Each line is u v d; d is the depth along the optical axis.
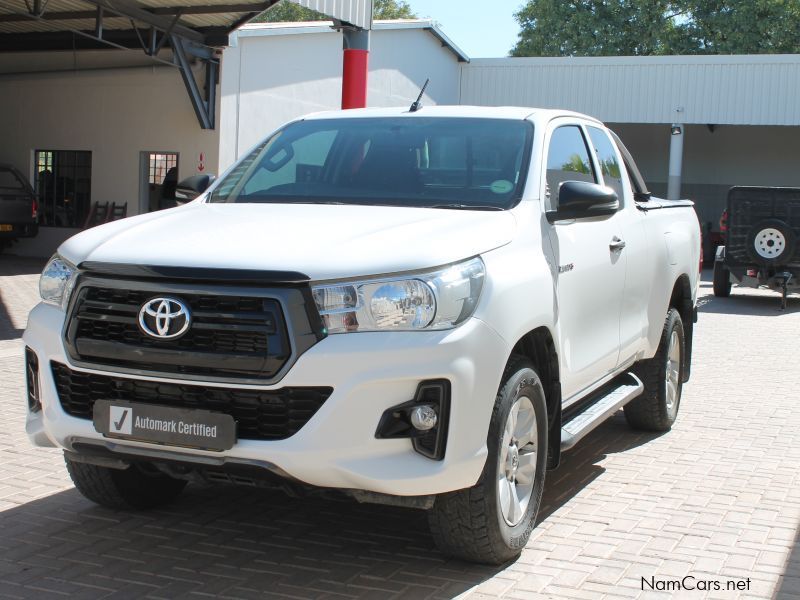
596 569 4.10
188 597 3.73
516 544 4.05
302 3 15.52
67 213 21.05
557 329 4.41
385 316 3.50
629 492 5.28
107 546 4.27
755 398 8.14
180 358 3.53
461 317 3.65
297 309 3.45
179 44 17.89
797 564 4.22
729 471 5.75
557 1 44.50
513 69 28.05
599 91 27.34
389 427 3.51
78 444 3.84
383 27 24.08
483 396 3.68
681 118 26.64
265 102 19.59
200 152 19.09
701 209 31.66
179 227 4.08
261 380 3.45
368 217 4.14
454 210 4.36
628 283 5.63
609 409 5.29
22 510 4.70
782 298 15.87
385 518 4.74
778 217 15.82
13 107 21.34
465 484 3.68
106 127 20.27
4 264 18.89
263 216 4.24
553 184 4.88
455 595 3.78
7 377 7.95
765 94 25.98
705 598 3.82
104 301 3.70
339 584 3.88
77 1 17.39
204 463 3.58
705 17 42.44
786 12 41.19
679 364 6.96
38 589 3.77
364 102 17.28
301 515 4.77
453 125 5.00
